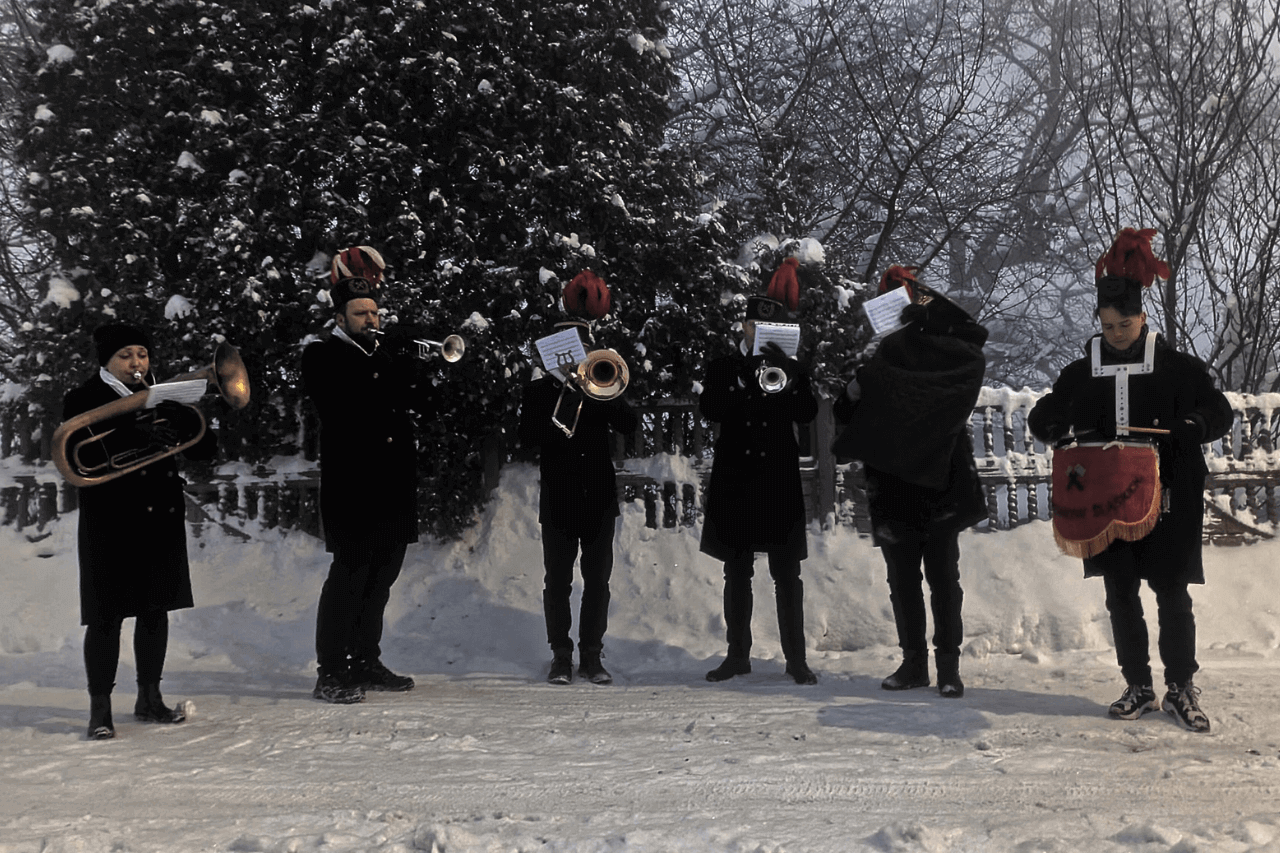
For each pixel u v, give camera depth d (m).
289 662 7.03
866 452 5.61
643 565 8.17
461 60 8.96
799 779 3.80
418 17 8.64
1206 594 7.29
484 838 3.07
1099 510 4.64
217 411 8.62
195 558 8.38
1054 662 6.57
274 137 8.80
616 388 6.31
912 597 5.79
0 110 11.48
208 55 8.95
